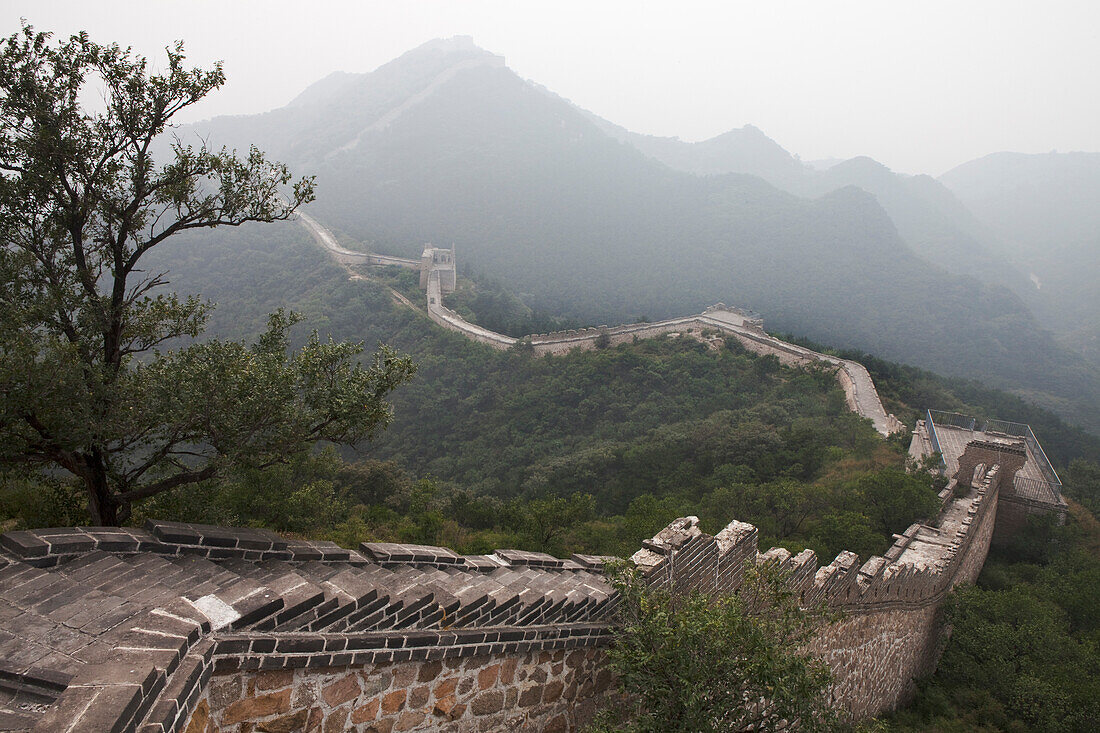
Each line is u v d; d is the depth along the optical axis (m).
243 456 8.85
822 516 23.05
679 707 5.28
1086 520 29.70
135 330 9.74
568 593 7.06
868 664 13.35
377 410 9.55
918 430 41.62
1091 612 20.30
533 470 46.19
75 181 9.18
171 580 4.93
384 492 32.38
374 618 5.03
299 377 9.32
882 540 20.53
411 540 19.41
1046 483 31.80
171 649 3.58
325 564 6.37
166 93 9.20
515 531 22.84
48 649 3.82
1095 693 14.48
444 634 5.32
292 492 19.48
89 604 4.32
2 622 4.03
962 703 15.75
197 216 10.16
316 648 4.44
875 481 24.28
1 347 7.73
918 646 17.16
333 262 101.06
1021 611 18.73
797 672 5.29
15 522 12.01
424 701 5.38
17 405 7.64
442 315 84.00
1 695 3.53
